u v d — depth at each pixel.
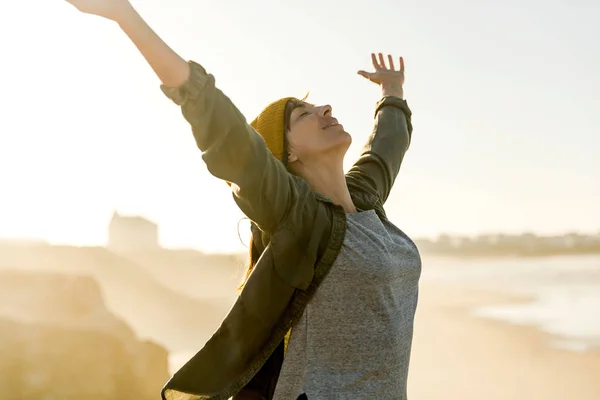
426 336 42.44
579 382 27.36
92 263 99.00
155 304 96.06
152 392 34.06
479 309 51.25
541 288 59.88
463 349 37.03
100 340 34.12
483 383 29.30
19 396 30.84
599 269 72.00
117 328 35.75
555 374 29.14
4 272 37.09
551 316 43.91
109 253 103.25
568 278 65.56
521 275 72.69
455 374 31.59
